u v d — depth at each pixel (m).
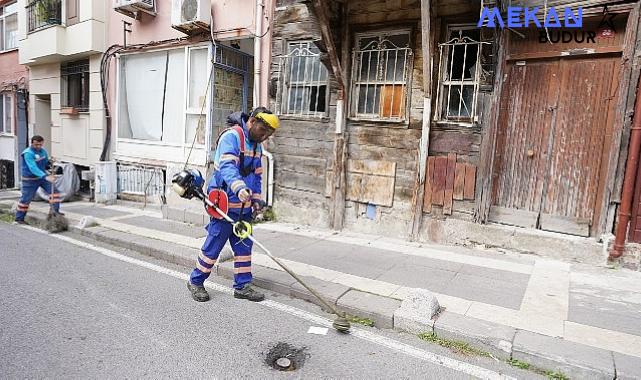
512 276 4.48
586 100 4.79
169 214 7.47
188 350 3.08
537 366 2.92
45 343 3.13
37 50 10.73
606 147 4.70
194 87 8.28
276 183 7.19
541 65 5.03
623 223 4.55
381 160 6.18
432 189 5.73
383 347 3.20
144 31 8.97
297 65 6.94
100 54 9.81
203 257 3.98
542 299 3.86
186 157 8.39
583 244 4.81
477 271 4.64
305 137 6.84
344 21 6.21
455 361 3.02
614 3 4.45
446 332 3.28
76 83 10.88
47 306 3.83
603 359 2.82
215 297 4.13
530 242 5.11
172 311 3.77
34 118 12.48
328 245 5.71
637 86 4.41
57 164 10.10
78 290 4.25
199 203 7.79
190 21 7.56
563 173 4.98
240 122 3.96
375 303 3.76
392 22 5.89
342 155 6.41
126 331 3.36
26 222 7.82
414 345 3.24
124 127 9.58
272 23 7.09
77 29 9.88
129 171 9.43
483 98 5.30
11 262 5.19
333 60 5.96
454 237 5.61
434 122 5.66
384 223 6.22
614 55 4.61
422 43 5.16
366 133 6.27
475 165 5.45
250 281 4.12
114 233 6.41
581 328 3.28
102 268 5.00
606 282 4.29
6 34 13.47
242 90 8.63
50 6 10.31
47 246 6.03
